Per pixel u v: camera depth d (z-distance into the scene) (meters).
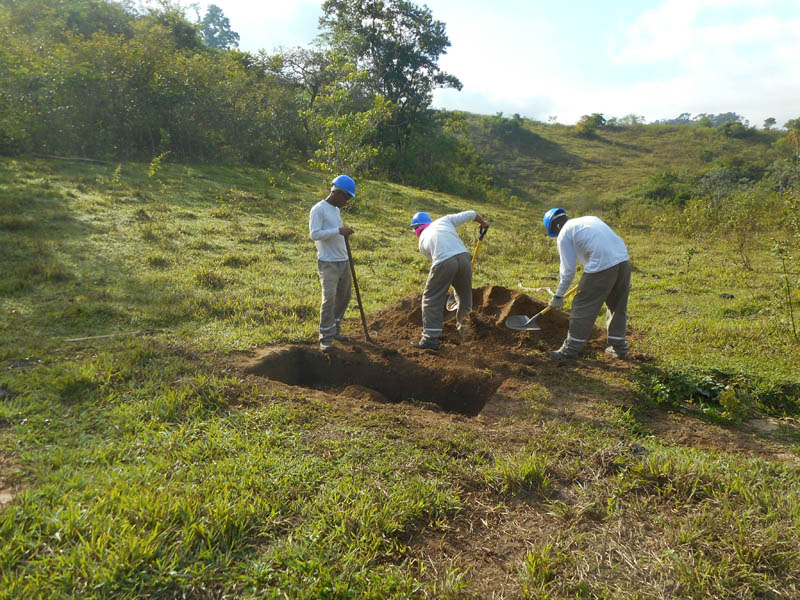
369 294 7.64
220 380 4.17
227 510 2.51
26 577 2.11
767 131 68.75
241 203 13.98
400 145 33.34
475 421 4.03
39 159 15.29
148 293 6.54
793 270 10.28
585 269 4.93
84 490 2.70
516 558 2.52
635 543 2.62
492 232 15.88
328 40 31.77
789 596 2.26
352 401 4.19
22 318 5.38
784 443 3.82
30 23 21.80
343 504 2.71
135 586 2.11
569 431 3.82
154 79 18.59
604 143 63.06
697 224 17.25
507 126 59.62
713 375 4.69
